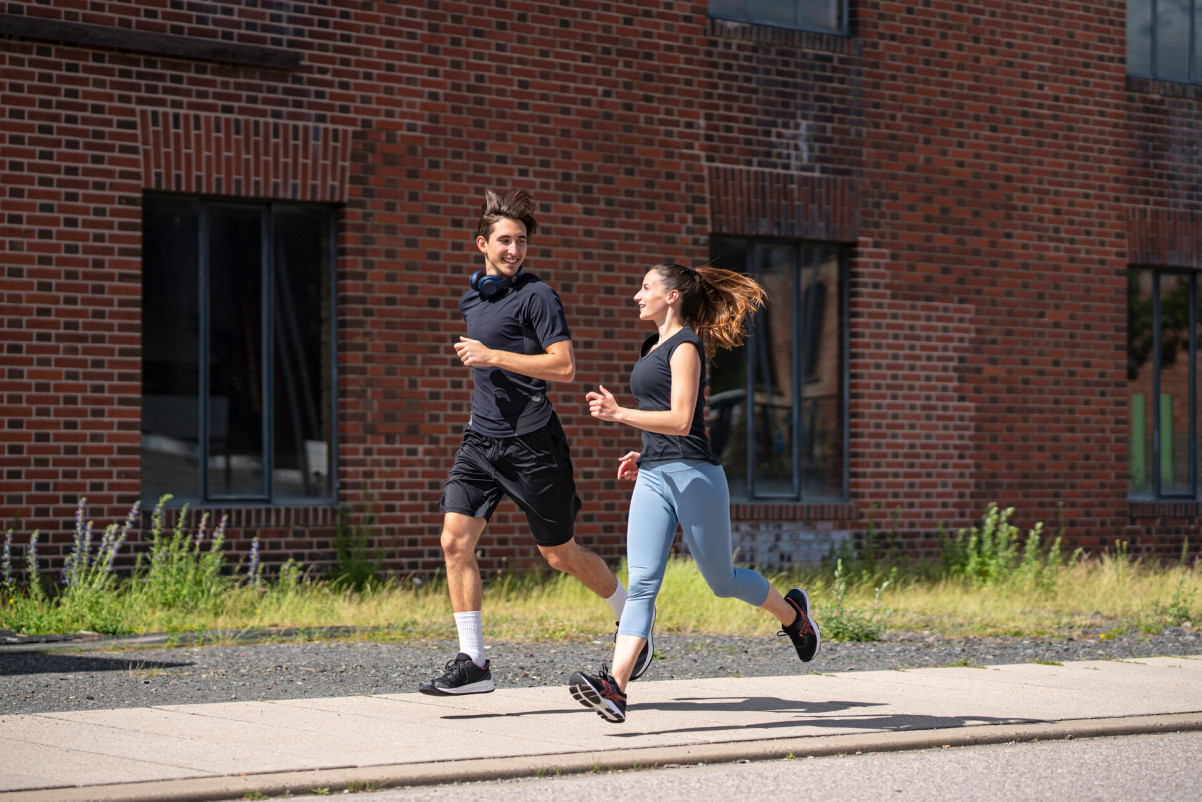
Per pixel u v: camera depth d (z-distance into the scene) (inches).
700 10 558.9
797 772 233.1
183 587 434.9
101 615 401.4
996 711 286.7
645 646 266.7
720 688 312.5
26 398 446.0
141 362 466.0
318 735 249.8
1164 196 653.9
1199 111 664.4
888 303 589.0
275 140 483.8
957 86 605.6
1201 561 637.9
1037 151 621.9
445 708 279.7
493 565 515.2
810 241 583.8
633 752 238.8
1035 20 623.5
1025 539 611.5
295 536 486.6
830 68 581.3
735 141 562.9
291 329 496.1
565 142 532.1
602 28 539.8
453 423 510.6
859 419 582.9
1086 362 631.8
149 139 465.1
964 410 602.9
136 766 220.7
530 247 525.3
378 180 500.1
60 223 451.8
